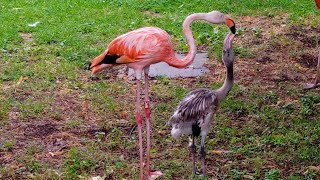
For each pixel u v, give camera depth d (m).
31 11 12.50
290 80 9.20
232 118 7.82
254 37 10.99
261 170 6.52
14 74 9.23
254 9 12.65
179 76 9.30
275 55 10.20
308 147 6.99
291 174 6.43
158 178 6.36
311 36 11.06
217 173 6.45
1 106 8.09
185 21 6.20
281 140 7.13
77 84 8.93
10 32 11.10
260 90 8.74
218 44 10.55
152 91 8.72
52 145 7.14
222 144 7.14
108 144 7.09
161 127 7.57
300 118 7.75
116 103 8.27
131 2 13.18
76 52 10.16
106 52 6.16
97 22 11.78
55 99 8.41
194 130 6.10
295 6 12.80
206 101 5.98
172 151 6.95
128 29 11.40
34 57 9.98
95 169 6.58
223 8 12.66
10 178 6.41
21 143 7.19
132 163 6.71
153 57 6.04
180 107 6.06
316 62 9.98
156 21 11.84
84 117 7.89
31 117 7.86
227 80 6.10
